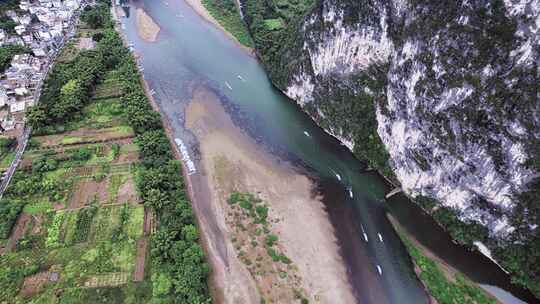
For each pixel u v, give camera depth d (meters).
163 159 85.06
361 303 63.88
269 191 82.38
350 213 77.94
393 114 78.56
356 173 86.50
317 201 80.31
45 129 92.31
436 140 69.56
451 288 64.69
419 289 65.62
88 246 68.94
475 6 59.69
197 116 103.69
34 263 66.00
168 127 99.56
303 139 96.25
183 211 73.12
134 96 100.94
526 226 61.28
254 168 88.06
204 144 94.62
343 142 94.06
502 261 65.75
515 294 63.62
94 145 90.25
